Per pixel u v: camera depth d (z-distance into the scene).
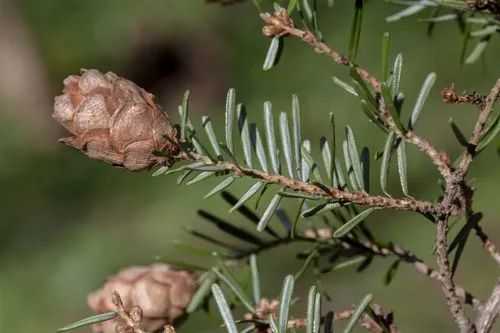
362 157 1.47
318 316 1.41
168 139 1.41
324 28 6.75
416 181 5.93
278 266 5.94
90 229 6.91
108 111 1.40
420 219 5.92
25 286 6.65
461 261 5.89
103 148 1.41
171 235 6.47
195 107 8.31
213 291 1.48
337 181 1.47
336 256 1.82
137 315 1.44
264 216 1.44
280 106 6.73
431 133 6.14
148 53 8.37
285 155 1.48
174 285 1.78
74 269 6.63
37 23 8.43
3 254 6.93
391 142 1.43
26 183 7.43
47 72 8.41
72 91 1.42
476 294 5.73
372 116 1.43
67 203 7.21
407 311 5.75
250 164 1.48
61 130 8.09
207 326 5.08
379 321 1.59
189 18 8.05
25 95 8.44
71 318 6.47
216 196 6.44
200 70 8.30
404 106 6.25
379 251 1.79
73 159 7.50
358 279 5.91
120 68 8.38
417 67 6.34
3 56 8.42
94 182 7.23
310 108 6.51
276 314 1.65
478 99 1.42
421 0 1.75
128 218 6.84
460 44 6.31
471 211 1.54
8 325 6.43
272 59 1.49
